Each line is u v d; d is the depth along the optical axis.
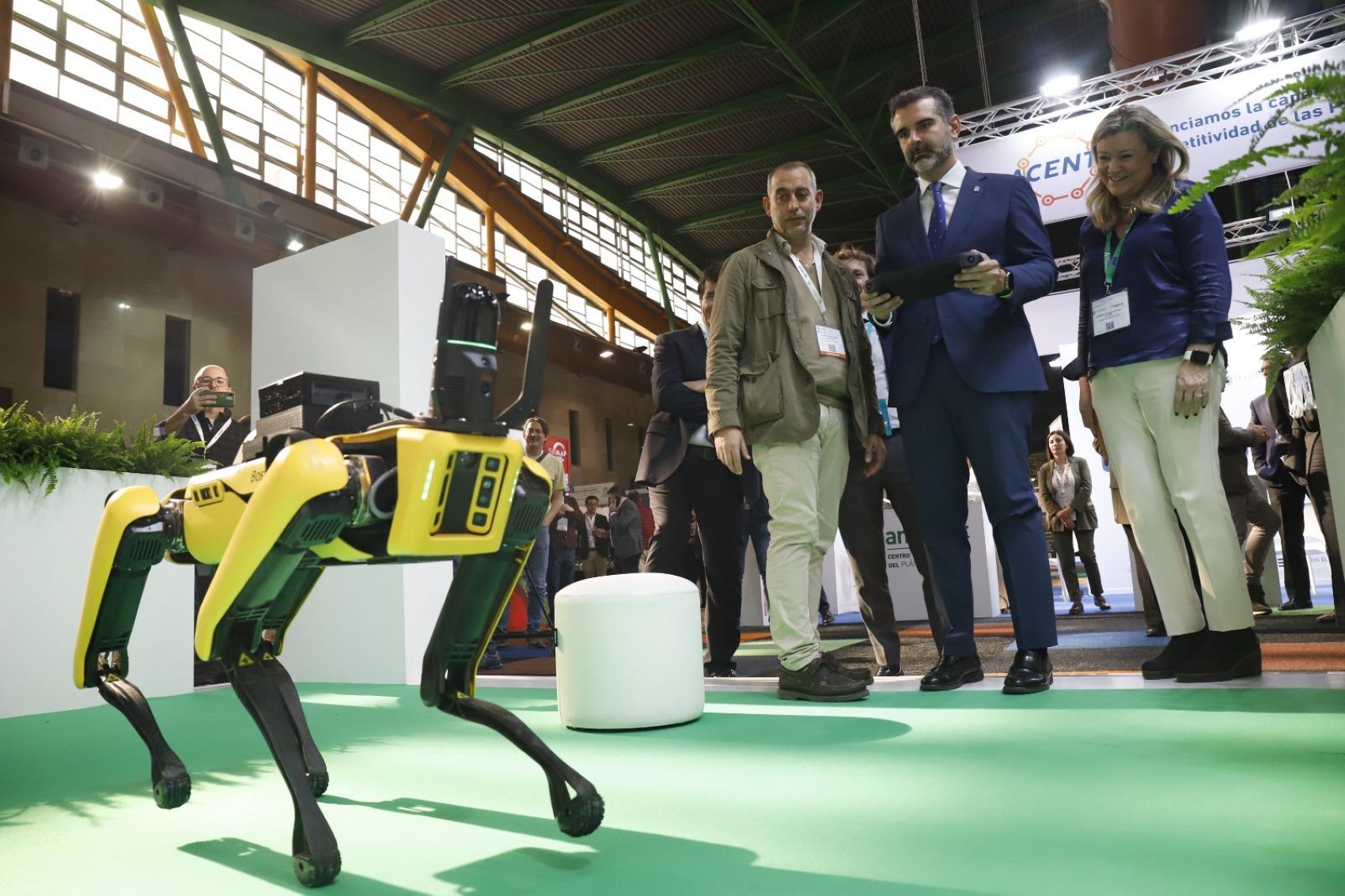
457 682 1.33
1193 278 2.41
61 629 3.15
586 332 20.95
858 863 1.15
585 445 20.50
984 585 7.25
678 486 3.55
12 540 3.04
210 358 12.75
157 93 13.23
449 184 18.53
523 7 13.21
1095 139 2.54
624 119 16.47
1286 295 1.56
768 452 2.71
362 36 13.73
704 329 3.69
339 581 3.81
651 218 20.16
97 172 10.55
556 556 7.25
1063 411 7.29
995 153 6.93
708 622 3.57
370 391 1.63
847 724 2.20
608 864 1.20
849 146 16.78
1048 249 2.62
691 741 2.10
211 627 1.17
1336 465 1.58
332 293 4.07
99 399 11.40
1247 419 6.52
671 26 13.84
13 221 10.64
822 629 6.95
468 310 1.13
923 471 2.70
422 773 1.87
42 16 11.76
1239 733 1.78
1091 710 2.12
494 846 1.30
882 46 14.32
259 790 1.77
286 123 15.28
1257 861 1.07
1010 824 1.28
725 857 1.20
